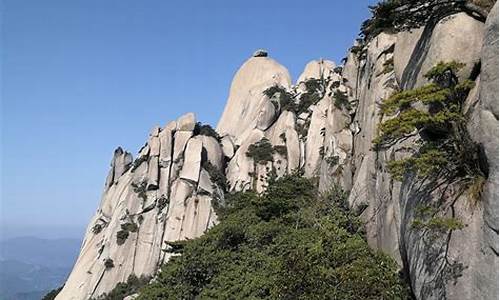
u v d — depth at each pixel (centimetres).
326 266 2533
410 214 2008
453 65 1834
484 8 1972
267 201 4366
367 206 3300
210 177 7125
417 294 1916
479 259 1623
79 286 7012
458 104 1859
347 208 3575
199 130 7706
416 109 1914
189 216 6794
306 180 5084
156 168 7288
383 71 3512
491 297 1546
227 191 7175
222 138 7844
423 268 1870
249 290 3123
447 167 1820
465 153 1752
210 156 7356
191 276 3747
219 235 4053
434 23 2159
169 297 3594
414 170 1912
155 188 7212
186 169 7119
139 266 6756
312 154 6297
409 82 2247
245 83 9388
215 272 3716
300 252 2638
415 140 2195
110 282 6812
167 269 3956
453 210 1752
